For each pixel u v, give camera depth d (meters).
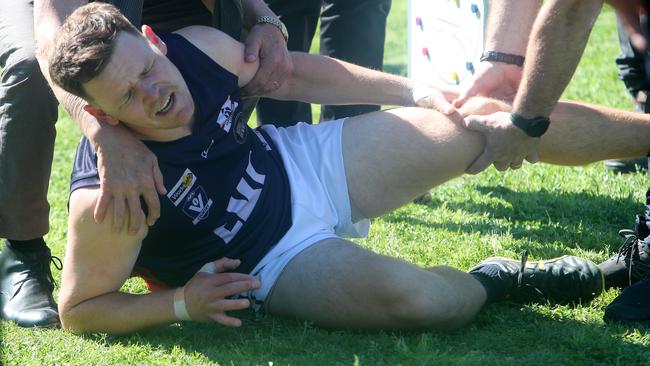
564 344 11.35
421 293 11.29
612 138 13.06
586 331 11.56
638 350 11.06
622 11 11.32
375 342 11.41
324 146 12.89
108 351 11.45
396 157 12.73
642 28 11.25
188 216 11.66
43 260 13.62
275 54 13.05
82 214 11.17
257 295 12.22
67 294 11.75
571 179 19.22
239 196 11.98
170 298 11.44
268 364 10.77
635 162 19.45
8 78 12.77
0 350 11.72
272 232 12.15
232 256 12.13
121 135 10.98
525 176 19.72
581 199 17.83
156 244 11.89
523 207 17.64
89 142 11.54
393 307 11.37
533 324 12.05
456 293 11.60
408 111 13.02
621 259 13.46
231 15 13.00
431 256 15.11
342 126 13.05
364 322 11.63
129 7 12.16
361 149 12.79
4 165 13.00
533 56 11.73
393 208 13.08
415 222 17.12
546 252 14.99
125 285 14.14
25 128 12.83
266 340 11.56
